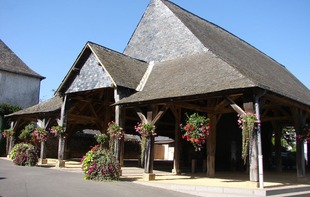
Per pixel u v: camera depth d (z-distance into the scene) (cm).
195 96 1012
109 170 1045
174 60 1490
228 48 1650
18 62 2875
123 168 1555
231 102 943
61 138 1508
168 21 1630
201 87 1033
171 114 1739
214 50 1394
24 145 1516
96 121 1767
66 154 2159
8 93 2697
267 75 1474
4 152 2412
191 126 1027
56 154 2333
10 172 1142
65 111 1526
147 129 1114
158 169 1627
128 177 1154
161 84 1257
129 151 2802
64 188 830
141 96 1199
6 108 2541
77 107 1706
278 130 1748
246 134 876
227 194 832
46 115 1745
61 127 1507
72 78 1478
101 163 1047
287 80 1812
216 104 1285
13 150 1534
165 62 1529
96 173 1041
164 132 2019
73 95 1530
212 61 1230
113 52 1478
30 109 1948
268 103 1311
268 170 1827
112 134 1190
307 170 1950
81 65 1449
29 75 2831
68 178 1043
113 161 1070
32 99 2853
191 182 1039
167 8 1666
